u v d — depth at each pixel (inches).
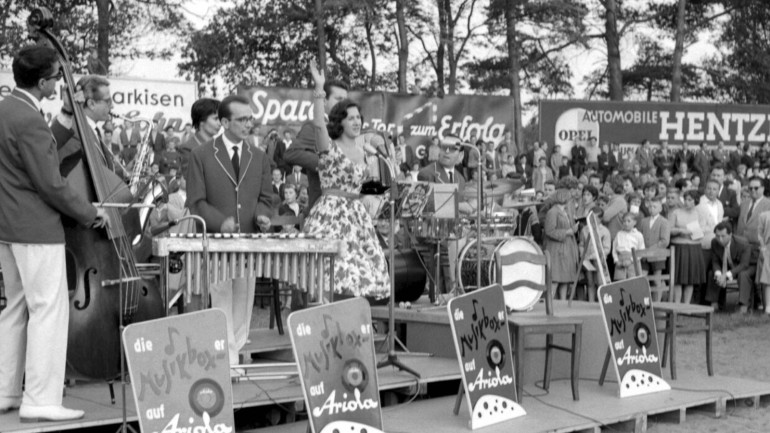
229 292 264.2
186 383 205.2
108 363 223.9
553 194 497.7
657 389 305.7
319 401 218.7
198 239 234.7
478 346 259.0
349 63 1476.4
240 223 272.8
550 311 303.4
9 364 225.0
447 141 320.5
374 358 231.6
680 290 526.6
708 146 941.8
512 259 296.0
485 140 832.3
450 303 254.4
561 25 1398.9
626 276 486.3
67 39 1192.2
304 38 1445.6
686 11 1503.4
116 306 224.7
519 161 818.2
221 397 209.5
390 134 670.5
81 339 221.5
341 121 280.5
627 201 531.5
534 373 315.6
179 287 255.8
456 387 311.4
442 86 1451.8
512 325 280.1
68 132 245.0
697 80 1610.5
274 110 748.0
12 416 221.8
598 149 909.2
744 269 536.7
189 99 737.6
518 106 1406.3
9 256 218.8
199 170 272.1
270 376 261.3
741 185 750.5
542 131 918.4
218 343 211.2
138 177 277.3
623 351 301.3
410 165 682.8
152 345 201.6
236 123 273.6
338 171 279.3
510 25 1389.0
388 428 249.9
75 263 224.5
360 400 226.1
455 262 358.6
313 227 279.1
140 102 723.4
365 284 276.7
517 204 374.6
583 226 519.5
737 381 325.4
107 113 252.5
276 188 595.8
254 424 265.6
